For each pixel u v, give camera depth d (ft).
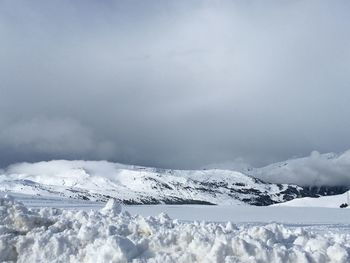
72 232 37.19
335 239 40.27
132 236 36.17
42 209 47.21
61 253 34.24
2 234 38.29
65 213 47.32
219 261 29.37
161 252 32.09
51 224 41.88
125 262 30.45
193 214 163.63
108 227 37.37
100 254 30.60
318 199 479.41
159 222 43.11
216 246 30.17
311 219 140.46
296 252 29.89
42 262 33.53
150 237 34.09
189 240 33.50
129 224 38.68
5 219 41.34
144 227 37.88
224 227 42.42
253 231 37.35
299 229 40.04
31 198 224.33
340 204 432.66
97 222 41.24
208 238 32.58
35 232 37.91
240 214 174.09
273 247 31.17
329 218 149.18
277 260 29.43
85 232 35.70
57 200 235.20
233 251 30.42
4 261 34.86
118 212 53.78
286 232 40.29
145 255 31.99
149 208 214.69
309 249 32.17
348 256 29.53
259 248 30.22
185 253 30.40
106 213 49.42
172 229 37.45
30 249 35.29
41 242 34.94
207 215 156.56
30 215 41.73
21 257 34.76
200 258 30.14
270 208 261.03
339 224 109.50
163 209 205.16
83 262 32.55
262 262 29.63
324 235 42.27
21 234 39.32
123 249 30.71
